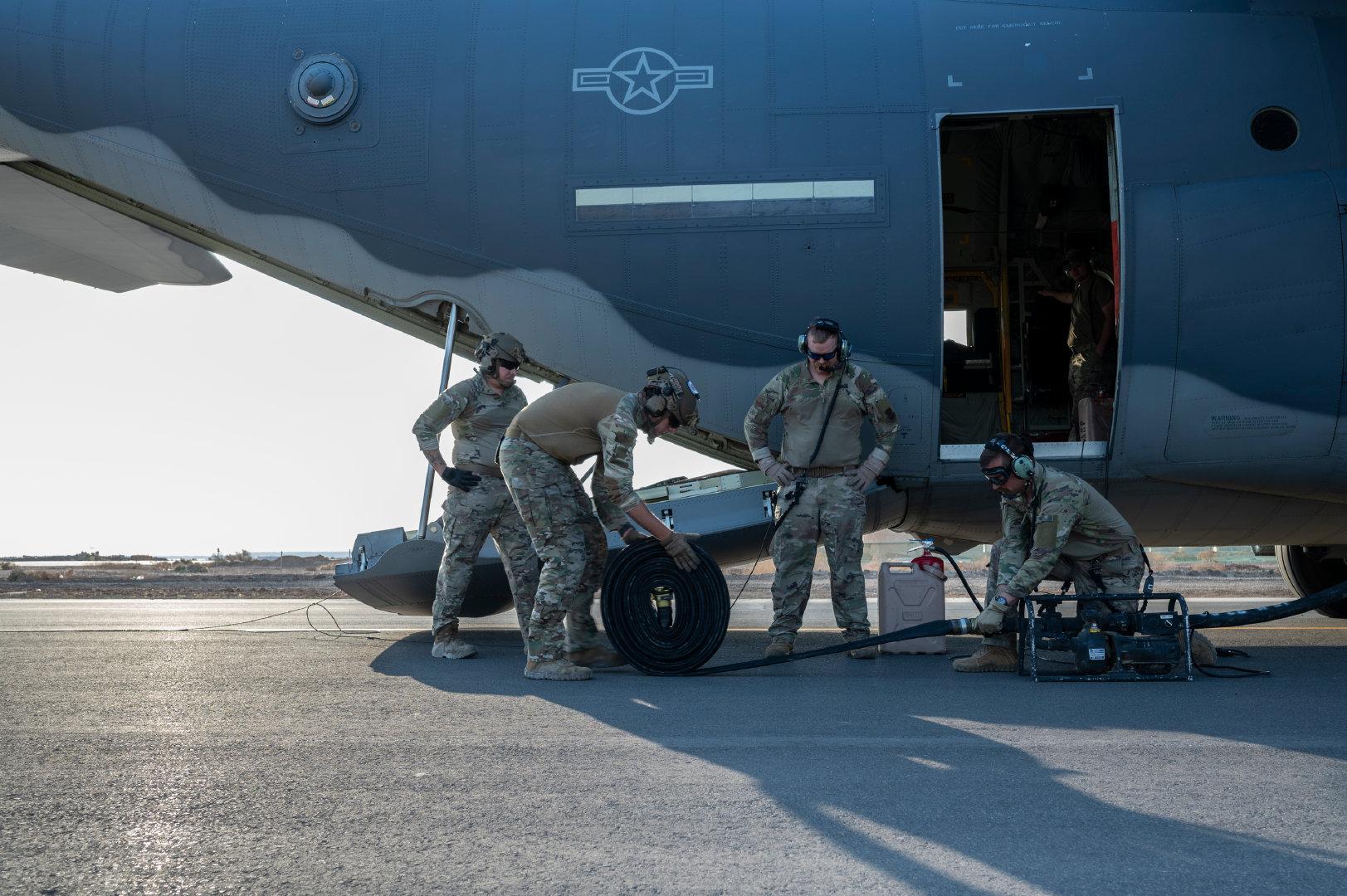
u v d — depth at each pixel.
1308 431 5.62
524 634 5.34
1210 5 5.95
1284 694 4.10
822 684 4.45
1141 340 5.66
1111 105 5.79
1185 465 5.73
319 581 18.62
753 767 2.83
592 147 5.95
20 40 6.26
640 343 5.95
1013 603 4.59
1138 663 4.42
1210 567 18.78
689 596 4.73
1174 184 5.70
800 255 5.84
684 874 1.94
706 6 6.17
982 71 5.91
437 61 6.11
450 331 6.09
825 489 5.29
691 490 6.04
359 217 6.09
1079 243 7.85
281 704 3.88
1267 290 5.60
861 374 5.22
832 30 6.06
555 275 5.96
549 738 3.23
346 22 6.20
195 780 2.68
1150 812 2.35
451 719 3.55
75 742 3.15
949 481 5.91
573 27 6.13
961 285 7.96
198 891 1.86
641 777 2.71
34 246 7.41
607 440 4.39
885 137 5.86
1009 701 3.94
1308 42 5.85
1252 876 1.92
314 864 2.01
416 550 5.93
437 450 5.21
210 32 6.24
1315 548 8.23
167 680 4.51
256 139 6.17
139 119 6.23
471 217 6.00
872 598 10.74
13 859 2.04
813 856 2.05
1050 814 2.34
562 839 2.17
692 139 5.91
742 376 5.90
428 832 2.22
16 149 6.34
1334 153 5.75
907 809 2.39
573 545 4.63
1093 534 4.75
